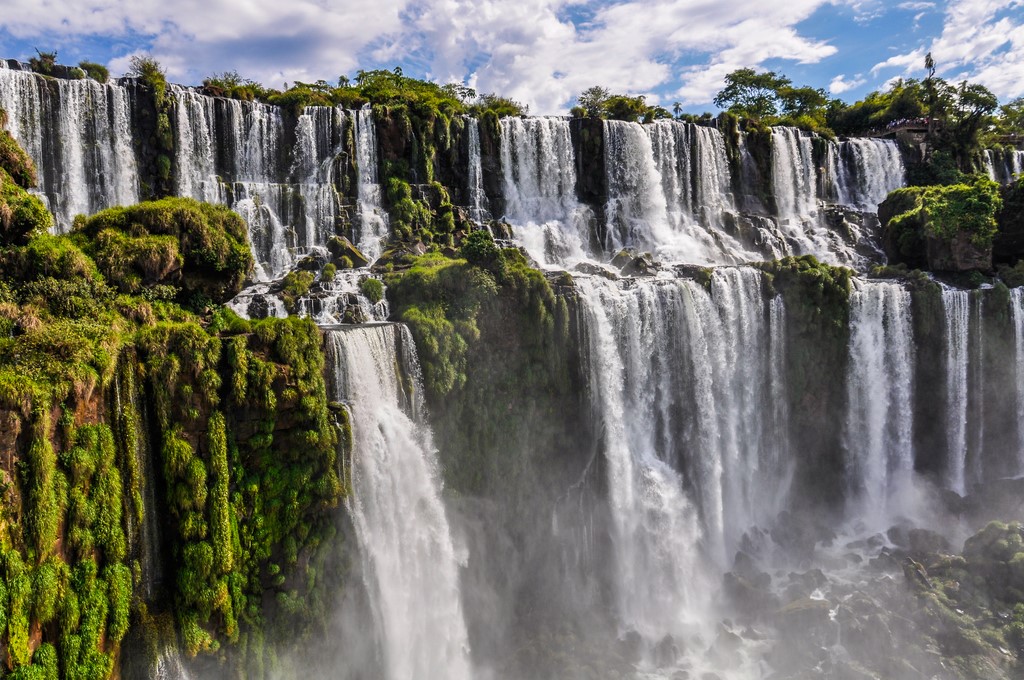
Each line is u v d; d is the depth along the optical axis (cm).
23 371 2595
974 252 6012
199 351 3070
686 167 7031
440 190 6041
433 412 3978
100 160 4984
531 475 4391
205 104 5394
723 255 6438
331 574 3431
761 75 12181
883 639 3894
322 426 3325
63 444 2656
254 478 3209
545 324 4334
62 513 2625
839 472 5538
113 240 3484
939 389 5641
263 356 3259
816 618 4022
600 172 6719
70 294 3131
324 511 3384
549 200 6644
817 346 5369
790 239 6975
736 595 4412
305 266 5047
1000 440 5791
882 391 5588
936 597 4194
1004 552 4444
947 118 8900
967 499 5384
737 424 5203
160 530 3022
